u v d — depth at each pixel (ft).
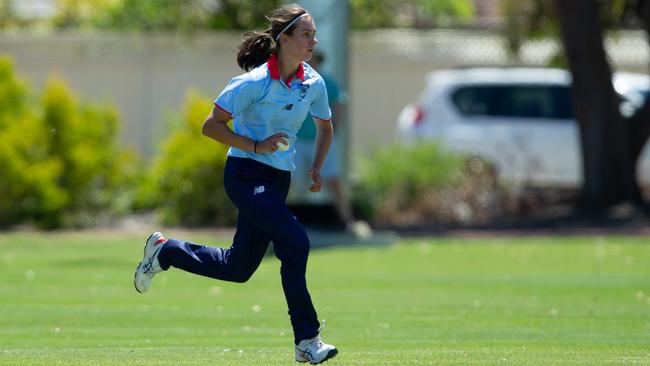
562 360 90.79
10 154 228.84
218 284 152.15
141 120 294.25
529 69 283.18
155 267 85.97
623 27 295.89
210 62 295.07
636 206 241.55
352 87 301.84
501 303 132.46
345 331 110.63
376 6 324.80
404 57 302.04
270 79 83.25
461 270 167.53
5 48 295.07
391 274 162.50
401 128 270.26
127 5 306.96
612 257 183.93
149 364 88.63
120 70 294.66
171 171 237.25
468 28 326.24
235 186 83.30
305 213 210.79
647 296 138.92
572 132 262.47
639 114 249.14
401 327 113.29
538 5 276.82
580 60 241.96
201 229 233.55
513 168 262.47
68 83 295.07
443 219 245.24
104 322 117.29
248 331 111.04
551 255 187.32
